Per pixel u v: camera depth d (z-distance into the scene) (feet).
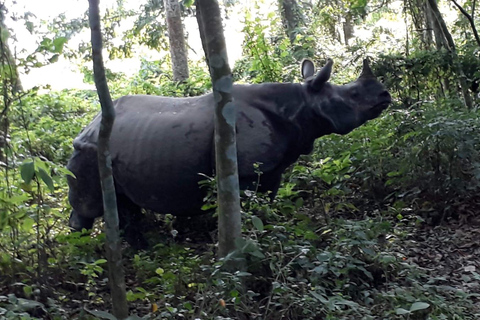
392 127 28.43
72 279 18.80
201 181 20.43
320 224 22.39
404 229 23.45
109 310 17.33
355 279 18.26
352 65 41.29
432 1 34.60
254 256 17.47
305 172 25.70
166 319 15.30
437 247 22.40
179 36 54.39
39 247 18.81
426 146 25.39
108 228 15.12
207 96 22.02
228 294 15.83
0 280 17.90
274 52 48.83
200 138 21.11
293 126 21.58
